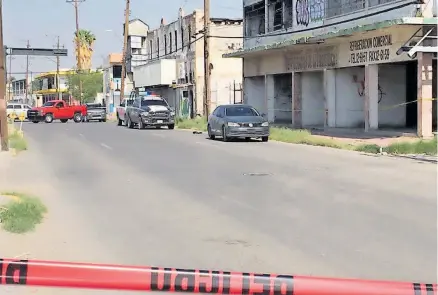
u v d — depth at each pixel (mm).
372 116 25328
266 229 8125
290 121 36750
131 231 8086
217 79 45875
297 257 6711
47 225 8469
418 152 17969
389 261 6520
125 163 16438
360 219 8711
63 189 11805
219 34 45688
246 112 25281
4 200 9430
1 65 19375
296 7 31641
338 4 27812
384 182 12305
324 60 28906
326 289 3352
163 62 51188
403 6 21672
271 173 13984
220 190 11516
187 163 16297
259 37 36219
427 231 7898
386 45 23562
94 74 89562
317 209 9500
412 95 27844
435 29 21641
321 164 15742
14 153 19125
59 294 5527
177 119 40562
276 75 35969
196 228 8234
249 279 3346
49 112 51281
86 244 7379
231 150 20219
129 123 38688
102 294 5492
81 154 19266
